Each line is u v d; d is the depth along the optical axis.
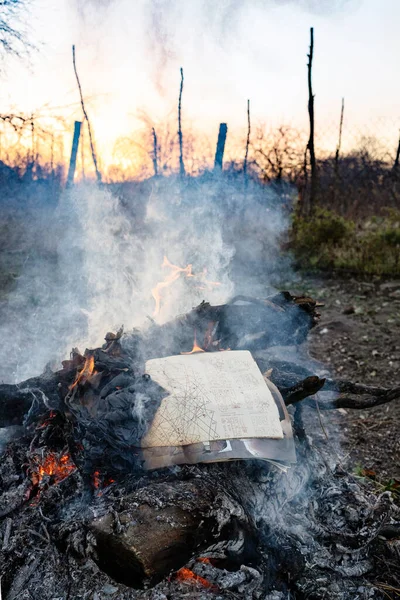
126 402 1.52
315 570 1.59
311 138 8.80
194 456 1.44
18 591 1.45
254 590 1.44
